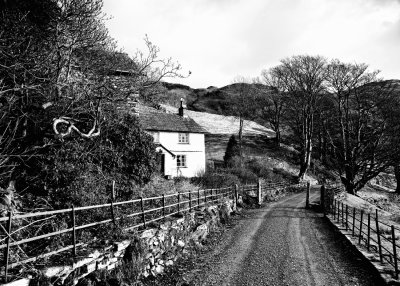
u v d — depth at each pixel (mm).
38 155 9641
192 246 13242
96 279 7453
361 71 40875
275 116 67562
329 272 10250
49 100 10516
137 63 13414
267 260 11648
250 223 19375
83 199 10547
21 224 8055
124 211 11898
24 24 10734
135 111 16359
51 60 11164
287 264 11148
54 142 10758
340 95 42875
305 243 14125
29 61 10328
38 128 10273
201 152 40062
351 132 43000
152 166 15828
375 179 58406
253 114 75812
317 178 54312
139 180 15148
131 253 8938
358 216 21828
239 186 29594
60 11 11922
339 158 49562
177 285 9219
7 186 9094
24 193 9945
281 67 61531
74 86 11664
